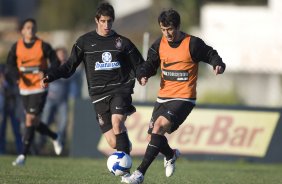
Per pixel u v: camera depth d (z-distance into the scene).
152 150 27.78
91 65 29.41
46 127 43.34
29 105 41.06
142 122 50.69
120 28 130.12
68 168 39.81
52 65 40.62
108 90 29.25
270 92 99.88
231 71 99.88
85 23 182.38
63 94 52.81
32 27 40.69
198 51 28.31
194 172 40.38
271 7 107.25
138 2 173.88
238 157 50.88
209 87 99.12
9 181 30.39
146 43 54.06
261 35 104.38
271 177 38.53
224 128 51.06
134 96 74.12
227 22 106.31
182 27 125.88
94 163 45.62
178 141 50.94
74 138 50.91
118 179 32.62
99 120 29.80
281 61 98.81
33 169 37.66
